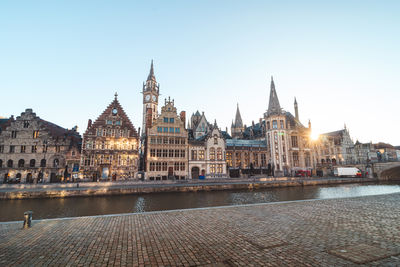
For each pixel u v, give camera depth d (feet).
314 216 42.39
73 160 157.99
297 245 26.81
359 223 36.83
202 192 125.70
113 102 173.17
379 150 324.19
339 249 25.23
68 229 35.37
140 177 165.89
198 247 26.73
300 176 216.13
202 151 188.85
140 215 45.14
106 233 32.96
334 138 285.02
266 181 160.35
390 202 58.70
